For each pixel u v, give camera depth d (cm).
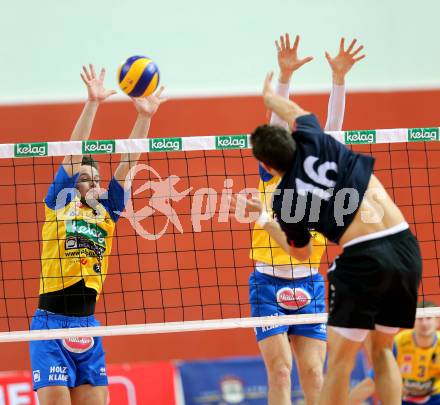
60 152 1984
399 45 3684
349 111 3519
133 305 3266
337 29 3684
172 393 2922
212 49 3650
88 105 2036
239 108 3472
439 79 3662
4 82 3528
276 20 3684
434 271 3397
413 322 1589
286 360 1991
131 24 3638
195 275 3303
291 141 1581
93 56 3594
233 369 2981
